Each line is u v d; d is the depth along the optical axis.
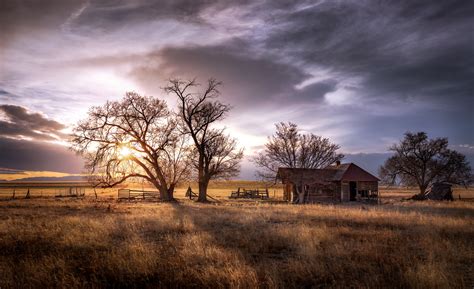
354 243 10.67
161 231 13.54
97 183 42.00
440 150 56.12
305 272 7.26
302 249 9.38
